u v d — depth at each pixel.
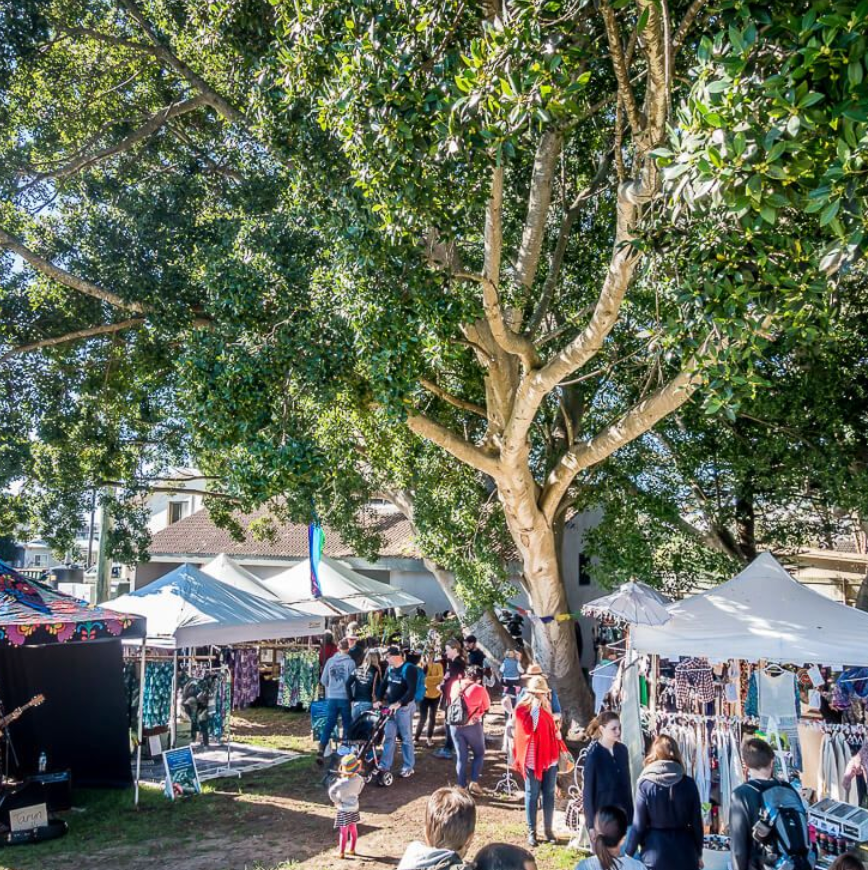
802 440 14.40
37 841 8.56
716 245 6.37
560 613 13.80
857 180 4.32
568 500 15.95
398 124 7.48
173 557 29.72
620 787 6.48
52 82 14.38
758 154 4.87
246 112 11.73
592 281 13.88
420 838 8.62
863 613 8.91
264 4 10.16
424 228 8.86
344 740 10.92
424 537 14.75
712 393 6.87
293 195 11.15
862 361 14.43
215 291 10.66
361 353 9.27
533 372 10.84
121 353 15.32
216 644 11.35
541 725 8.34
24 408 15.30
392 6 7.60
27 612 8.87
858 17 4.20
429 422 11.96
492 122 6.74
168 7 13.23
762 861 4.86
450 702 10.49
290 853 8.17
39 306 14.01
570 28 6.78
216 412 9.81
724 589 9.34
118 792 10.54
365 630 19.45
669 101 7.72
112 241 12.59
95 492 18.31
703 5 7.57
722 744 8.43
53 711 10.69
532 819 8.21
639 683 9.32
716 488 16.36
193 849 8.32
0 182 13.01
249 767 11.77
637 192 8.26
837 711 11.09
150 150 15.03
